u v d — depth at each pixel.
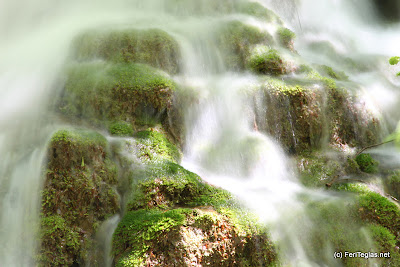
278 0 9.91
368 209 4.58
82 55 6.21
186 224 3.67
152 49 6.18
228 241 3.83
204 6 8.45
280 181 5.30
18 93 5.60
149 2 8.55
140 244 3.53
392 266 4.25
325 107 5.95
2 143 4.48
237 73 6.66
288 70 6.54
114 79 5.36
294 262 4.16
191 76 6.44
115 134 4.93
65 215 3.98
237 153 5.35
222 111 5.70
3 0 7.63
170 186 4.27
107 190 4.27
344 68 8.23
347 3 11.54
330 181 5.29
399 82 8.36
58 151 4.10
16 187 4.09
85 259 3.96
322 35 10.24
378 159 5.81
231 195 4.44
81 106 5.26
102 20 7.64
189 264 3.52
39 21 7.96
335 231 4.38
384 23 12.09
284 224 4.26
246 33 7.09
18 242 3.86
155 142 4.90
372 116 6.20
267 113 5.74
